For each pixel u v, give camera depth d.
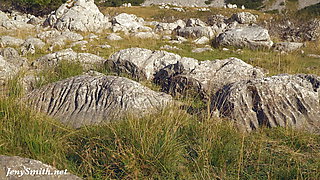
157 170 3.93
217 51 13.83
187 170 4.06
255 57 12.34
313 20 18.44
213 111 5.60
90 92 6.12
